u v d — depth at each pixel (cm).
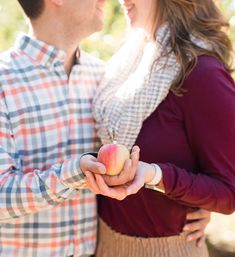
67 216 229
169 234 228
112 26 430
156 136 224
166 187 212
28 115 223
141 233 229
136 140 226
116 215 232
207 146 219
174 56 224
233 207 221
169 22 231
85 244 235
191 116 220
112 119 229
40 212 225
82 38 239
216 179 218
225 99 217
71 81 236
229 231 335
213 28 232
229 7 399
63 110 231
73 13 233
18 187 208
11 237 226
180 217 228
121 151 195
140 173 201
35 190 207
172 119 223
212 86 217
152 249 228
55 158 228
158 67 226
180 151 224
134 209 227
